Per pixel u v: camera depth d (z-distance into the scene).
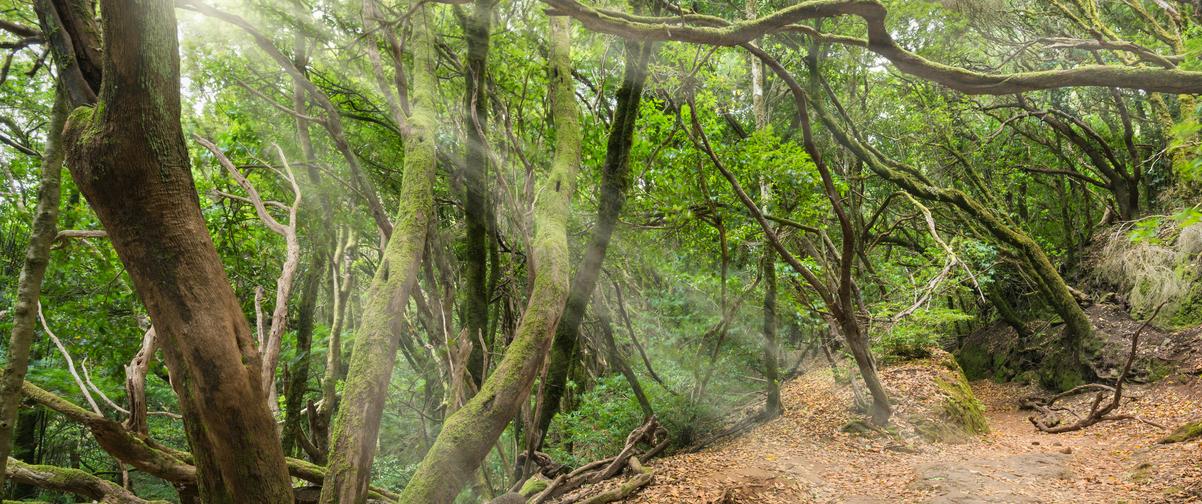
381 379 2.94
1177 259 14.19
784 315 10.81
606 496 6.09
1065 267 18.58
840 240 14.13
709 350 9.95
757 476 6.82
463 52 5.79
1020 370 16.77
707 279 9.75
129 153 1.85
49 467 4.21
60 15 2.15
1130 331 14.05
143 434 3.58
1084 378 14.25
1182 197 14.05
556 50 5.10
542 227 4.00
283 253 8.74
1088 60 13.86
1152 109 16.59
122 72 1.81
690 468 7.07
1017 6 11.98
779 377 10.56
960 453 8.47
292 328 9.88
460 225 6.52
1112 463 7.70
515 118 6.13
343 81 5.70
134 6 1.77
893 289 13.33
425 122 3.76
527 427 6.16
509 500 5.32
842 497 6.47
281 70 5.59
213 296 2.01
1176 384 11.88
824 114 12.45
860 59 13.63
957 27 11.56
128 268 1.97
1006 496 6.29
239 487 2.07
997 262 14.53
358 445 2.82
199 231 2.00
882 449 8.50
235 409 2.02
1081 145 16.83
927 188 13.23
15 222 8.55
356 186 6.12
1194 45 6.00
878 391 9.30
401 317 3.10
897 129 15.58
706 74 9.12
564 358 6.70
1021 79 4.47
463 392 4.35
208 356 1.98
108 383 7.37
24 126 8.71
